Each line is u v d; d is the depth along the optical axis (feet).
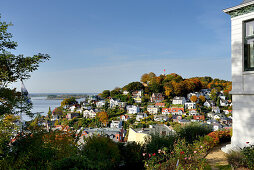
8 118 16.75
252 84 21.59
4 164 14.12
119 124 271.28
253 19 21.94
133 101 408.87
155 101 397.19
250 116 21.66
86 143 20.31
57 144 18.21
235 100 23.11
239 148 21.43
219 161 20.56
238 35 23.03
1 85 18.48
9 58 18.84
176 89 396.98
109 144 20.20
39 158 16.57
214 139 26.27
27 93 20.18
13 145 16.83
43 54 20.84
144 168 21.33
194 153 19.42
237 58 23.02
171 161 18.76
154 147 22.70
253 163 16.88
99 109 377.71
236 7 22.84
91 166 14.85
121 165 21.85
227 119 274.98
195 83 440.04
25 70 19.83
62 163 14.66
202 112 322.55
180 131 29.27
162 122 270.26
